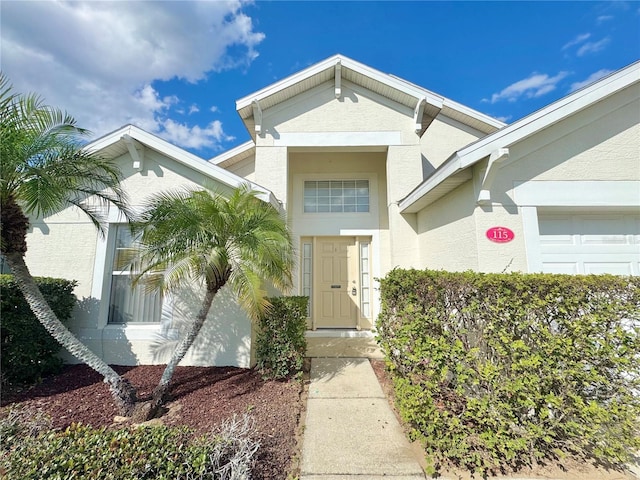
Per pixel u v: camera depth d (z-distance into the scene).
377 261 8.02
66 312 5.16
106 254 5.62
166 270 3.81
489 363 2.83
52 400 3.95
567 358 2.72
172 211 3.89
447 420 2.80
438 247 5.93
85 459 2.07
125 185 5.73
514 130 4.35
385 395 4.21
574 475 2.60
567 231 4.77
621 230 4.79
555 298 2.86
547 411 2.63
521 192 4.59
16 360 4.32
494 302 2.95
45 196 3.45
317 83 7.33
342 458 2.88
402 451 2.98
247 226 4.10
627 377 2.67
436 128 9.15
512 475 2.60
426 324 3.13
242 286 3.83
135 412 3.54
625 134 4.68
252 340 5.31
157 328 5.45
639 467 2.68
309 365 5.39
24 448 2.28
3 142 3.20
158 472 2.08
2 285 4.25
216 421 3.44
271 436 3.18
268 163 7.06
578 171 4.62
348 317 8.09
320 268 8.27
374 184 8.30
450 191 5.48
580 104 4.43
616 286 2.81
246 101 6.92
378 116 7.28
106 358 5.32
